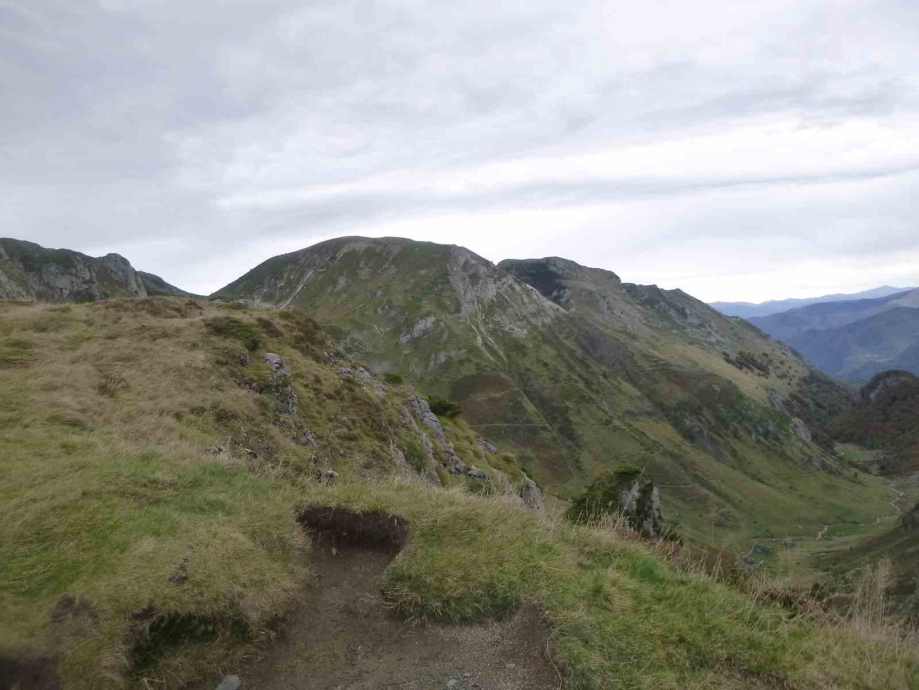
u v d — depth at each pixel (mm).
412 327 179250
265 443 14672
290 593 5508
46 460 7688
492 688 4535
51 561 5129
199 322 21922
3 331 17594
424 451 23906
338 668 4816
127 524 5902
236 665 4672
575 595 5465
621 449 139625
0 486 6551
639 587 5945
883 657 5371
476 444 37562
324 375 23828
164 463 8117
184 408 14172
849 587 6449
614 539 7289
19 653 3998
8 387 12391
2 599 4539
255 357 20609
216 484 7574
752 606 6000
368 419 22375
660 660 4762
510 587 5645
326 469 14664
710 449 156375
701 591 6164
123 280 141250
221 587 5070
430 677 4691
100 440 9242
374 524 6891
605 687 4418
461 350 170750
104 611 4527
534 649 4938
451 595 5539
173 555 5383
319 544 6727
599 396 166625
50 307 21562
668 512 110312
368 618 5492
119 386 14297
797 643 5391
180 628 4742
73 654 4121
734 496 125875
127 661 4297
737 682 4723
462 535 6500
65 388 12930
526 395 159375
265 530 6363
